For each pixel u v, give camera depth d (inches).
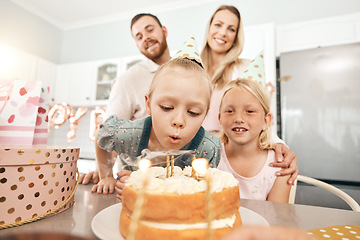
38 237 6.4
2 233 15.8
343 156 70.3
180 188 15.1
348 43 75.6
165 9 114.4
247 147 41.6
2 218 16.6
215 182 16.2
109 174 34.6
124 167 34.8
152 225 14.8
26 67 118.0
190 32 107.6
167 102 26.3
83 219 19.3
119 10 124.4
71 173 22.1
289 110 77.4
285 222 20.4
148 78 60.8
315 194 67.8
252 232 7.0
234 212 17.0
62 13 130.9
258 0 99.0
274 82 77.6
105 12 127.2
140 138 31.1
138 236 14.5
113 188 30.1
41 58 127.9
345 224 19.8
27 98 26.8
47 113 29.0
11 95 26.7
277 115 82.2
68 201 21.5
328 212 23.5
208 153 32.4
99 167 34.9
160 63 70.9
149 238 14.4
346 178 69.6
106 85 122.2
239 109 39.7
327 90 74.1
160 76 27.7
